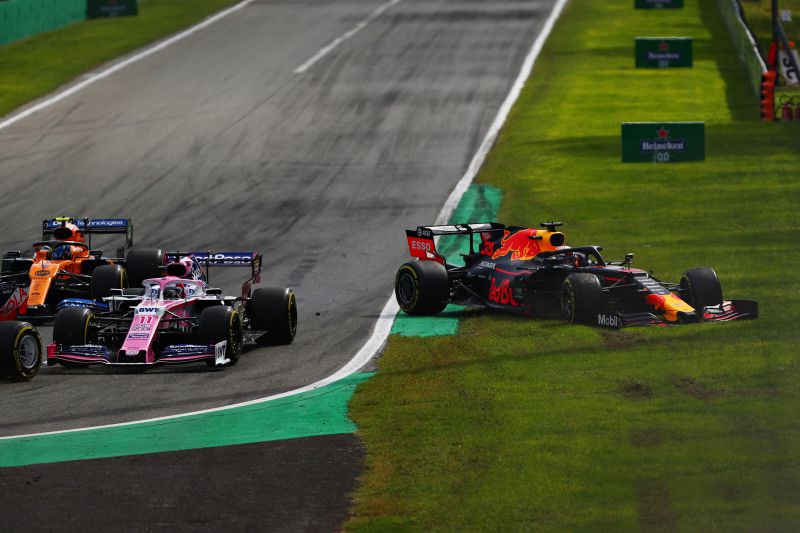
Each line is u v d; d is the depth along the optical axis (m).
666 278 77.44
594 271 66.56
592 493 38.78
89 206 111.06
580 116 149.38
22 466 42.97
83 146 134.50
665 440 43.81
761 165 122.25
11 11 196.38
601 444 43.59
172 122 146.12
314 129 142.88
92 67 179.75
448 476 41.16
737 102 158.62
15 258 75.69
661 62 179.75
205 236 99.88
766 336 58.94
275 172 123.25
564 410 48.16
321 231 100.81
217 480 41.41
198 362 61.12
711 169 121.06
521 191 113.44
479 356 58.97
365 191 115.62
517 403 49.75
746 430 44.53
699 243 90.06
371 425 47.94
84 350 58.44
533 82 170.50
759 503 37.44
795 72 179.50
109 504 39.03
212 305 63.94
